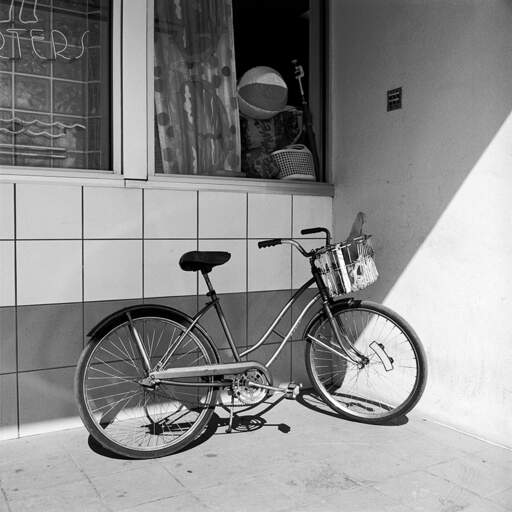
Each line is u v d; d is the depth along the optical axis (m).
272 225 3.61
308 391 3.72
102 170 3.15
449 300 3.08
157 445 2.76
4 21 3.00
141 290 3.20
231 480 2.50
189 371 2.76
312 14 3.89
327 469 2.61
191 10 3.50
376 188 3.52
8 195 2.87
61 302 3.00
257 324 3.56
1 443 2.87
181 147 3.46
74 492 2.38
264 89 3.72
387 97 3.43
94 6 3.17
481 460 2.70
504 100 2.79
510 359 2.80
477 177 2.92
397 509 2.26
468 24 2.96
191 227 3.33
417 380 3.04
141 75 3.19
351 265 3.01
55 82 3.10
